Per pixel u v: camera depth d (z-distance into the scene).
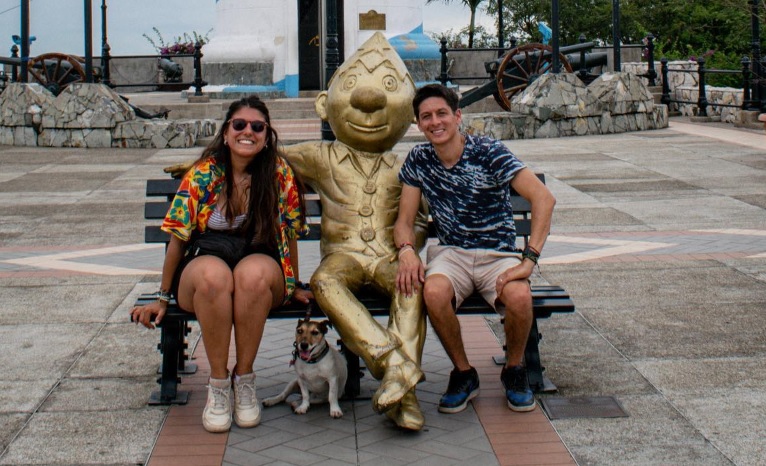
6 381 5.34
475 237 4.84
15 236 9.91
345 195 5.15
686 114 24.25
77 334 6.25
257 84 23.69
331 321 4.71
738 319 6.41
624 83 20.50
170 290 4.75
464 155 4.78
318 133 19.39
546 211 4.71
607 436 4.47
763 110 20.75
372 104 5.09
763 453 4.25
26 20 20.20
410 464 4.18
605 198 11.83
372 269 4.98
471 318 6.57
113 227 10.36
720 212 10.70
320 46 23.66
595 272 7.85
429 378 5.33
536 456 4.25
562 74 20.08
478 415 4.75
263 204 4.68
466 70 32.94
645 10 39.03
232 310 4.54
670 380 5.23
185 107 22.36
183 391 5.10
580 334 6.14
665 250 8.66
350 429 4.60
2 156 17.53
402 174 4.95
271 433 4.56
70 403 4.99
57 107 19.28
